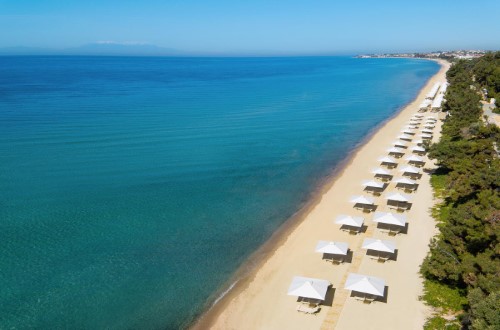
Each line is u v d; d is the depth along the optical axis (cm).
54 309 2428
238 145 5959
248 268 2844
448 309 2258
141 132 6631
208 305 2480
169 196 4059
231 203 3912
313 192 4175
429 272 2500
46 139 6050
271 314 2361
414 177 4412
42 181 4381
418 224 3334
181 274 2783
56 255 2984
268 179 4572
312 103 10112
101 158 5200
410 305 2347
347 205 3781
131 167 4881
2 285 2628
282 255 2980
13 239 3188
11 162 4969
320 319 2280
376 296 2431
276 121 7781
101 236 3266
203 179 4547
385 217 3167
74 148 5606
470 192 3188
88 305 2470
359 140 6278
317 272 2731
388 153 5269
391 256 2873
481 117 6062
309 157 5400
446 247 2469
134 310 2439
